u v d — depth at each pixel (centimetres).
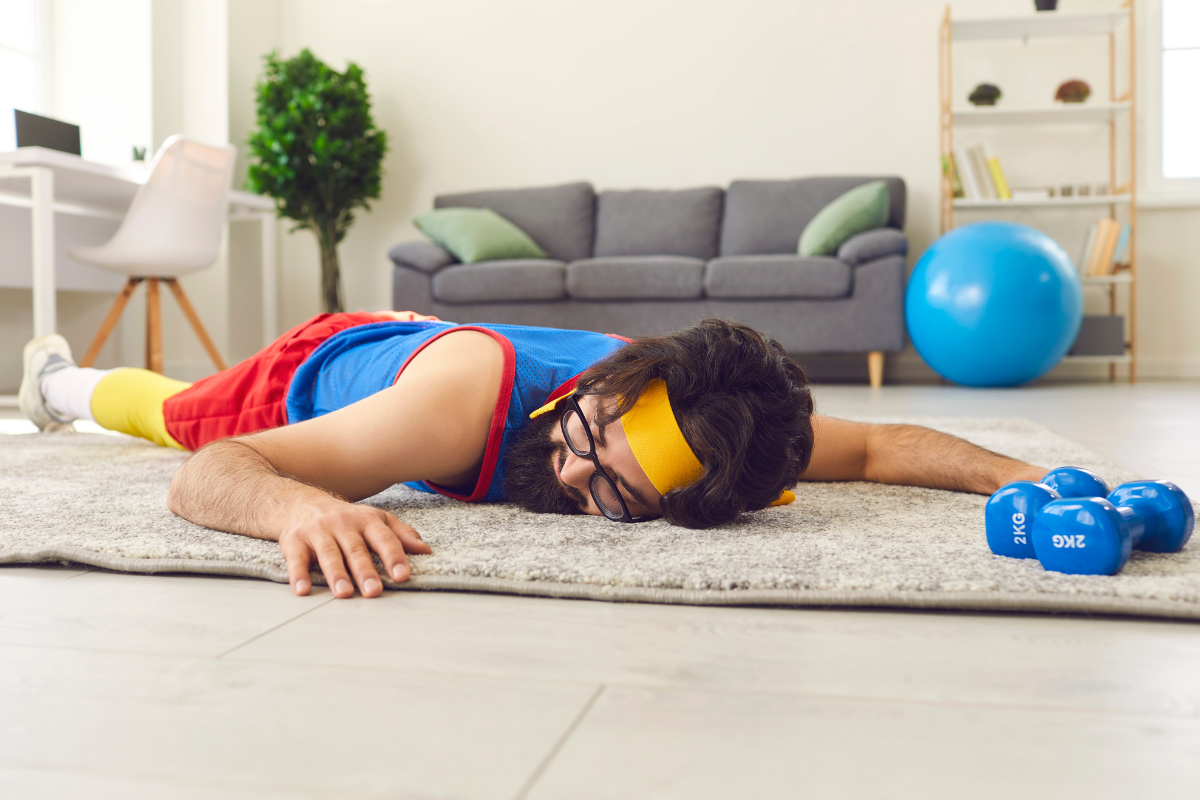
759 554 87
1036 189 451
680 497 94
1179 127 466
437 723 52
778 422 95
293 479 94
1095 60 462
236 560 87
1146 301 465
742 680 59
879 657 64
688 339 97
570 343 115
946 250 396
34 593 81
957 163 452
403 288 440
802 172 492
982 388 399
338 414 101
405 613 74
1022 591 74
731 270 410
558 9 510
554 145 515
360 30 528
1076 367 474
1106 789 44
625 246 472
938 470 128
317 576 83
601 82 509
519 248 457
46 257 299
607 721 53
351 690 58
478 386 105
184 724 53
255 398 145
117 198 374
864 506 116
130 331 446
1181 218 460
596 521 104
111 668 62
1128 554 79
